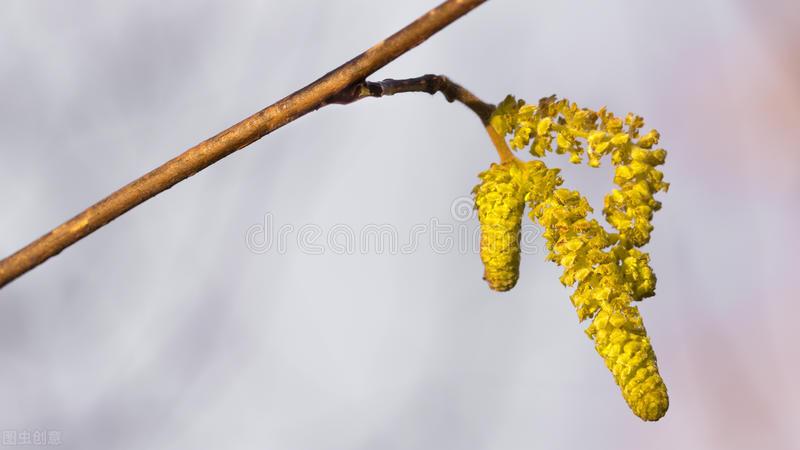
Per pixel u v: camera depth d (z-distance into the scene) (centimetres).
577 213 37
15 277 36
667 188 37
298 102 36
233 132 36
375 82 37
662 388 36
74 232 36
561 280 37
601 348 36
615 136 37
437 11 35
